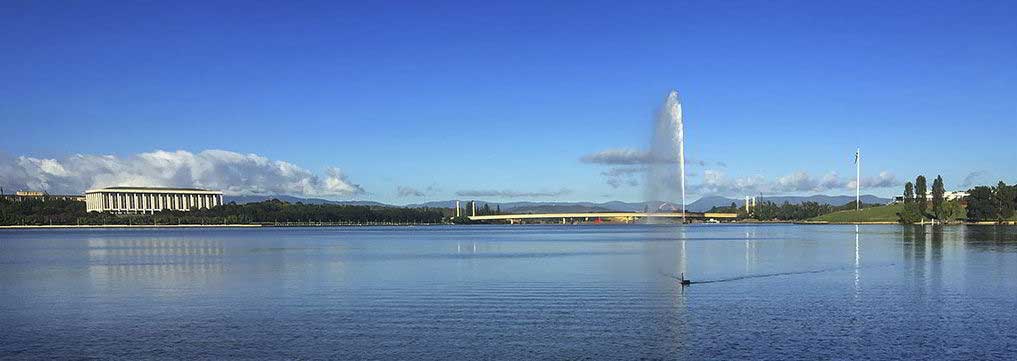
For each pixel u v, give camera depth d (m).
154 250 112.19
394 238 175.88
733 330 34.00
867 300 42.97
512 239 163.00
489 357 29.31
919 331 33.53
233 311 40.78
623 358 29.06
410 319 37.47
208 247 122.88
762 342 31.50
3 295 49.50
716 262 74.12
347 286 52.72
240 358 29.70
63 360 29.73
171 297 47.44
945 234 151.75
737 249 101.06
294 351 30.64
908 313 38.25
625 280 55.12
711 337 32.53
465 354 29.80
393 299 44.94
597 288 49.72
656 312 39.06
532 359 28.97
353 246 125.00
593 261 77.25
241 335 33.91
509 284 52.97
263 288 51.97
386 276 60.69
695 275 58.94
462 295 46.62
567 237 174.75
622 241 138.38
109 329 35.69
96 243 145.50
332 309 41.06
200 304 43.81
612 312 39.19
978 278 54.72
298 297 46.44
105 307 43.00
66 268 73.81
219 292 49.91
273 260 84.06
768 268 65.62
